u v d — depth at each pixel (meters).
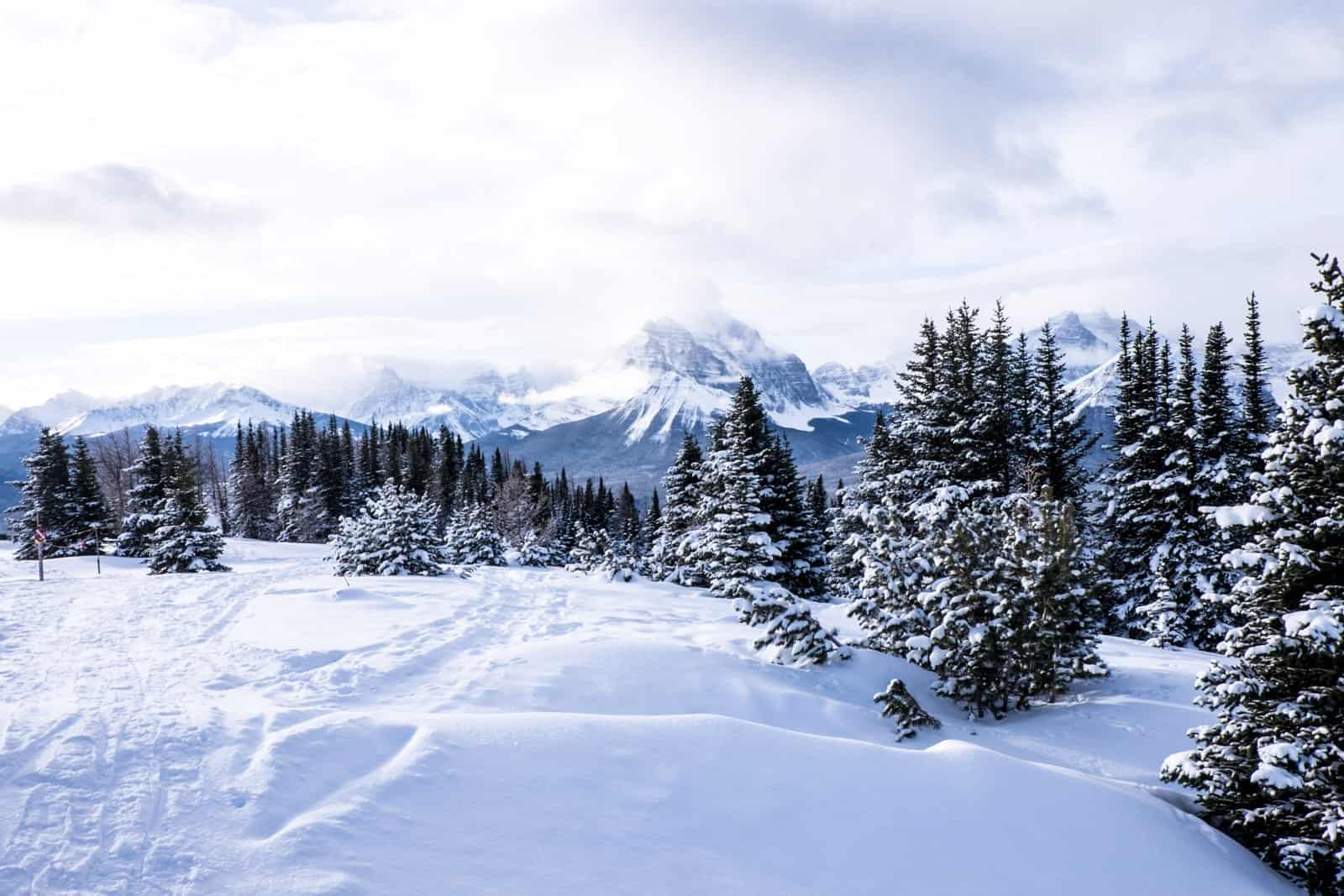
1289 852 7.16
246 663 11.47
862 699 11.87
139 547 45.34
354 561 26.45
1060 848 6.56
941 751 7.78
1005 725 11.79
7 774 5.98
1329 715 7.40
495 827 5.74
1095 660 13.61
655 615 17.55
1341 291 7.74
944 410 29.31
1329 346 7.78
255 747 6.74
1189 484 25.61
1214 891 6.54
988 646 11.94
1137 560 27.36
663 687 11.10
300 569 28.98
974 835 6.52
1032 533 13.62
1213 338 26.84
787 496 27.41
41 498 46.59
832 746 7.65
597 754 6.94
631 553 41.00
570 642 12.95
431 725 7.19
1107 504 29.30
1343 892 7.08
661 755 7.07
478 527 38.16
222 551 34.34
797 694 11.29
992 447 28.53
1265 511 7.83
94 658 11.49
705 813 6.31
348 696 10.12
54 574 28.77
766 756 7.28
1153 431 27.02
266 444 93.38
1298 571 7.61
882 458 32.84
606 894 5.18
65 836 5.20
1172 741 10.77
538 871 5.32
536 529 60.16
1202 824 7.84
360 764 6.46
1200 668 14.76
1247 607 8.19
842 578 33.81
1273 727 7.64
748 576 24.34
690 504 39.84
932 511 14.18
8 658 11.34
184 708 7.95
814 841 6.16
